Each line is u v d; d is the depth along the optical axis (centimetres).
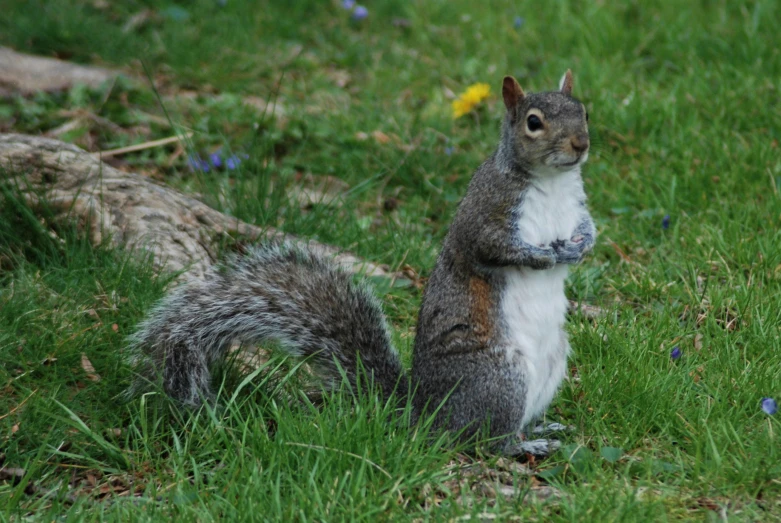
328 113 1527
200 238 1117
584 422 853
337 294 891
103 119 1464
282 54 1805
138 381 852
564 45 1758
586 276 1109
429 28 1914
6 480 754
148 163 1366
